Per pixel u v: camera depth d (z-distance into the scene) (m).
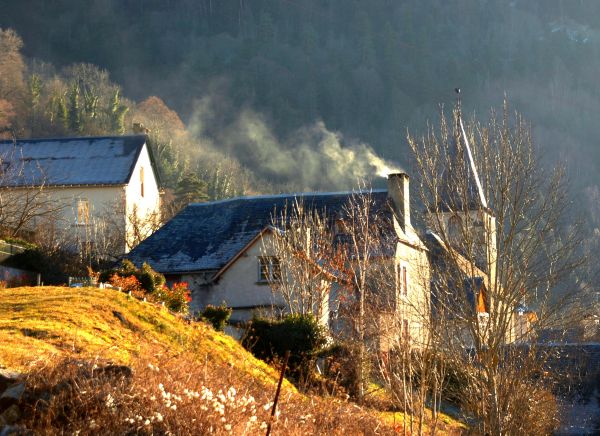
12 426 12.12
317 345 28.78
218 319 30.42
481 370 23.45
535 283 24.17
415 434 20.86
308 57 194.38
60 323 20.03
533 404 24.69
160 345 21.73
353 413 19.16
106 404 12.91
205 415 13.65
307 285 33.22
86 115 124.19
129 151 62.91
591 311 24.80
